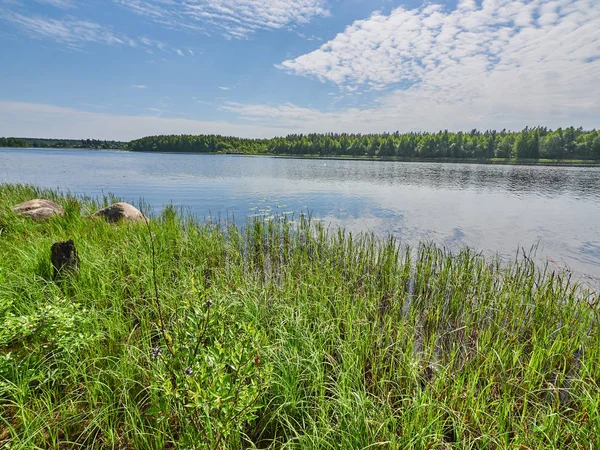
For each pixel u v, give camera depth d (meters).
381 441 3.14
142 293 6.17
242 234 11.80
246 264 8.74
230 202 21.27
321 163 80.62
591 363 4.32
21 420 3.25
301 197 23.83
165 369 3.18
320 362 4.13
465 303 6.46
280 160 98.31
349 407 3.30
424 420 3.30
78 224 10.17
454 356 4.36
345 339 4.77
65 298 4.66
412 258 10.04
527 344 5.25
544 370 4.52
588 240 12.78
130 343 4.56
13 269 6.09
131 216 11.88
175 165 62.38
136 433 3.05
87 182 31.25
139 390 3.77
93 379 3.69
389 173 49.38
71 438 3.22
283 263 9.16
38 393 3.62
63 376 3.90
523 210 19.27
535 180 38.84
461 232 13.88
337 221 15.88
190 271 6.84
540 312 5.85
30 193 16.50
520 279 7.40
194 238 9.90
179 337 2.91
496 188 30.50
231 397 2.42
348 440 2.99
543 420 3.37
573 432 3.20
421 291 7.36
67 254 6.08
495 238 12.97
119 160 79.12
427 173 49.91
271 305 5.59
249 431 3.44
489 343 4.82
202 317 2.85
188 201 21.48
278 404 3.63
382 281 7.74
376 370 4.29
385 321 5.71
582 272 9.29
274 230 12.24
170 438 3.20
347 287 6.81
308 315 5.41
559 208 20.02
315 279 6.86
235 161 85.38
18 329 3.91
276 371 3.87
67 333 4.08
